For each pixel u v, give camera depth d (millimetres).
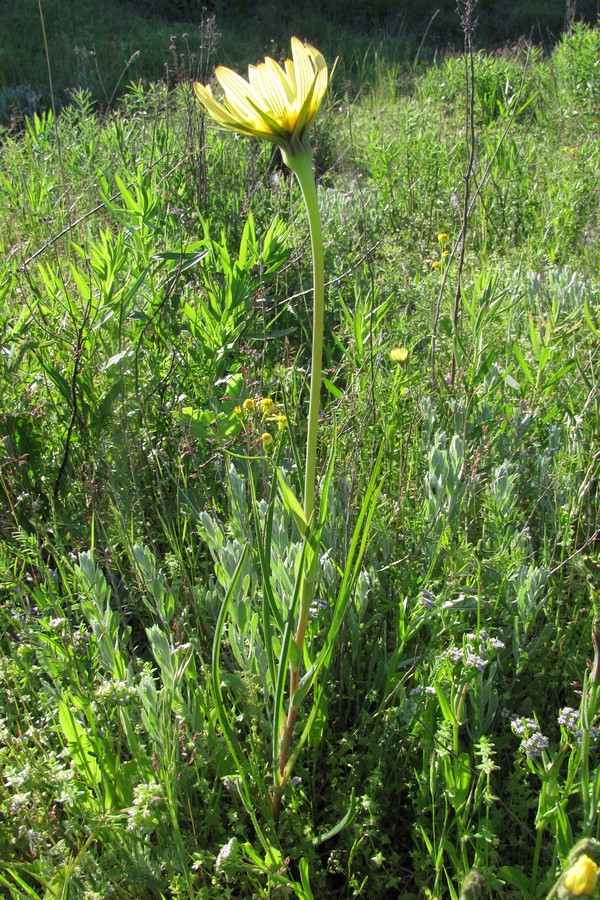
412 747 1822
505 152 5879
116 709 1859
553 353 3373
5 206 5207
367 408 2715
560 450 2781
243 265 3119
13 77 10094
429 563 2258
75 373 2807
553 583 2311
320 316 1438
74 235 4672
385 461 2707
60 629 1938
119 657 1879
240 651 1932
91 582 1987
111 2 13156
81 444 2850
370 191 5730
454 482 2395
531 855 1767
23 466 2730
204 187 4832
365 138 7551
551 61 9414
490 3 14102
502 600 2154
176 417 2789
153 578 2020
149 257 3230
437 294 3988
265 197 5039
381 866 1737
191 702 1878
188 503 2467
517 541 2350
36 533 2352
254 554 2111
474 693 1836
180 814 1791
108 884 1604
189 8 13469
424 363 3506
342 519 2295
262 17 13383
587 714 1460
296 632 1687
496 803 1846
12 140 6570
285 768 1750
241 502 2189
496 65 8641
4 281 3424
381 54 11469
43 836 1623
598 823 1575
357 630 2117
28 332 3184
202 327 3035
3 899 1544
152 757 1756
